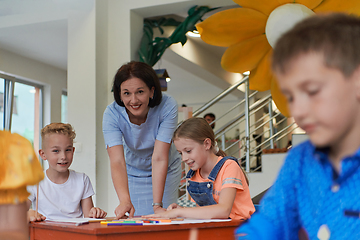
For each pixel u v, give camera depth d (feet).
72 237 3.35
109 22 11.41
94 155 10.44
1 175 1.90
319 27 1.56
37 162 2.00
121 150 5.65
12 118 16.88
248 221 2.17
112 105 5.75
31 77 17.35
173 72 21.68
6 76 16.29
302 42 1.55
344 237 1.80
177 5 11.09
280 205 2.09
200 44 17.35
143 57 11.27
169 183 6.31
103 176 10.66
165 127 5.64
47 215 5.57
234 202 4.72
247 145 10.59
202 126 4.96
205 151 4.92
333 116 1.53
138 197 6.35
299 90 1.58
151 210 6.32
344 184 1.80
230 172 4.62
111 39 11.34
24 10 12.09
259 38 8.32
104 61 11.13
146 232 3.25
